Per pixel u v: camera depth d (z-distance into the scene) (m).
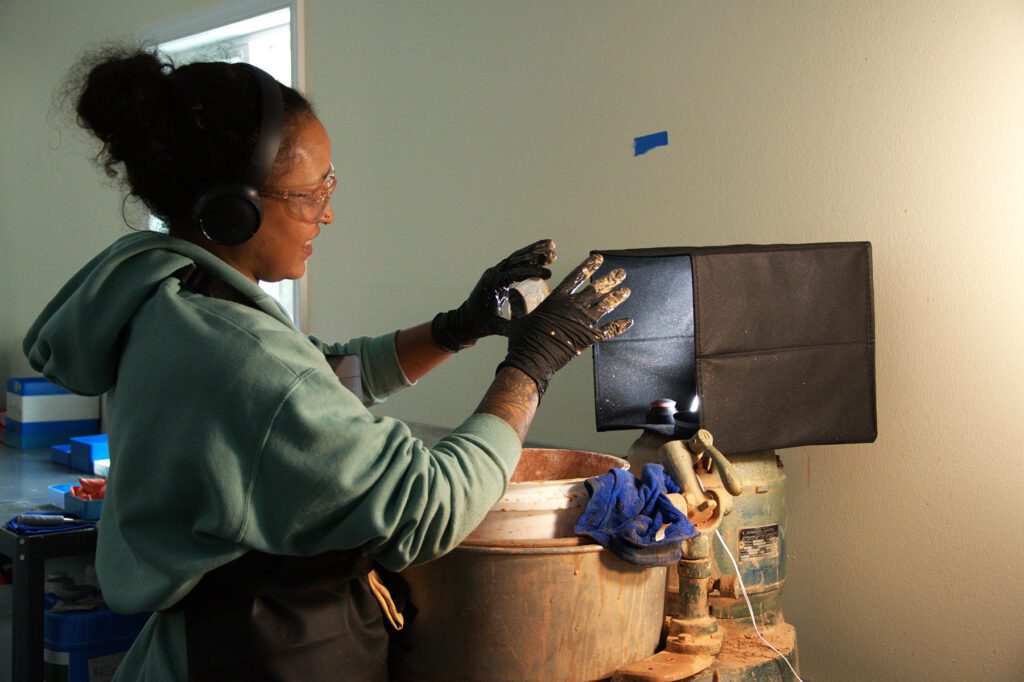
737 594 1.44
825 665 1.93
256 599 1.01
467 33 2.53
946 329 1.76
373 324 2.85
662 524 1.18
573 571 1.13
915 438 1.80
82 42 3.96
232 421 0.92
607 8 2.21
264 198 1.02
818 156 1.90
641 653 1.22
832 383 1.53
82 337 1.02
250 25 3.26
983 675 1.74
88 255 4.05
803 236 1.92
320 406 0.93
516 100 2.42
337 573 1.05
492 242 2.50
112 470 1.01
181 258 1.01
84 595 2.08
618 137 2.21
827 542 1.92
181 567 0.95
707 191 2.05
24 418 3.37
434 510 0.95
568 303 1.10
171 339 0.95
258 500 0.93
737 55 1.99
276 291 3.56
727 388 1.45
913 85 1.77
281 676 1.01
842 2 1.85
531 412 1.08
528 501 1.18
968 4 1.70
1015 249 1.67
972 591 1.74
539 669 1.14
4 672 2.31
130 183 1.03
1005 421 1.70
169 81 0.96
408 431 0.99
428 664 1.18
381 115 2.79
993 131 1.69
